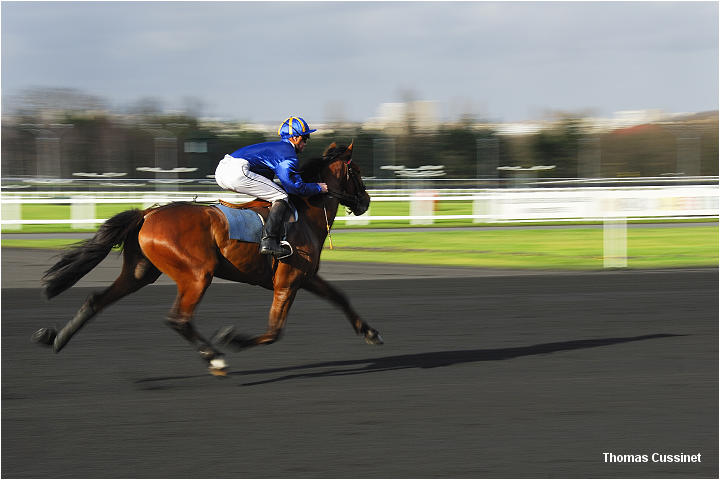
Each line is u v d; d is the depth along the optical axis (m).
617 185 93.38
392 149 130.75
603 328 16.27
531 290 21.36
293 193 12.63
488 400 11.13
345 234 39.62
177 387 11.82
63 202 45.75
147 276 12.30
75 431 9.76
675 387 11.77
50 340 12.15
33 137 132.00
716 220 47.44
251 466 8.66
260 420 10.22
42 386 11.82
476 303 19.34
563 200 45.12
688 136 133.00
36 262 28.31
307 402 11.04
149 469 8.57
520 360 13.52
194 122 142.25
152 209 12.06
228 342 12.31
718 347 14.47
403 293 20.94
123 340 15.05
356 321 13.63
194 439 9.48
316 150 132.00
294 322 16.84
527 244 34.53
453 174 141.25
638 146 146.12
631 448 9.23
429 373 12.66
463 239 36.84
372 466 8.67
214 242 11.88
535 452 9.10
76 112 143.88
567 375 12.51
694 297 20.09
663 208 38.66
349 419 10.27
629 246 33.47
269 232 12.09
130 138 146.50
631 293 20.77
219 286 22.28
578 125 144.25
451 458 8.90
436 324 16.73
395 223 46.53
